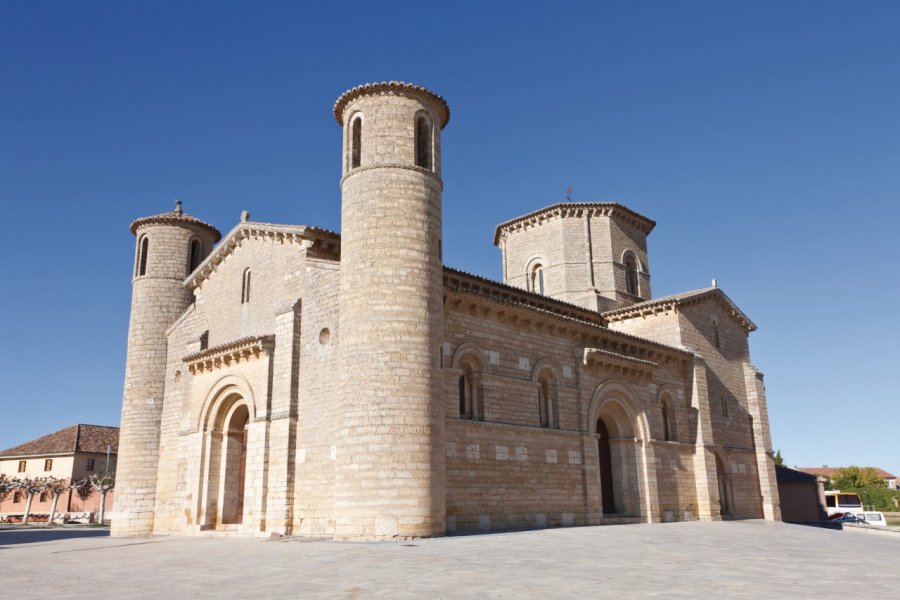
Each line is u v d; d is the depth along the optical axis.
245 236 34.94
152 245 41.22
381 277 25.83
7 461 85.81
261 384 30.31
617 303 46.12
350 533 23.64
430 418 25.08
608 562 16.91
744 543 23.53
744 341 48.06
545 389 33.38
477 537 23.70
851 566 16.92
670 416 39.97
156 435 38.06
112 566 18.91
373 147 27.41
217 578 15.28
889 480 136.50
